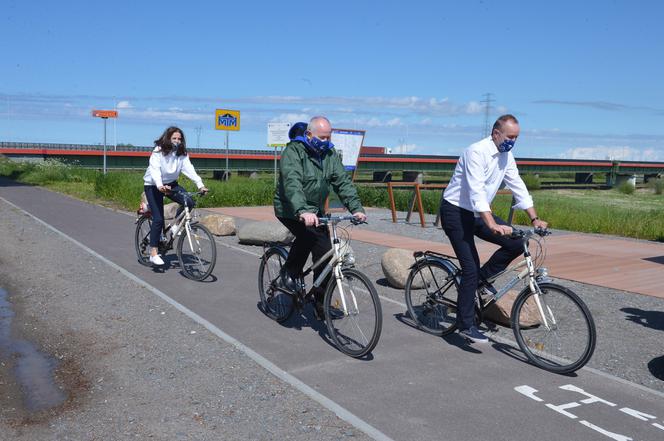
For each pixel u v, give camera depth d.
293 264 5.24
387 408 3.78
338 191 5.02
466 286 4.88
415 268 5.52
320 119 4.88
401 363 4.59
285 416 3.64
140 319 5.57
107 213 14.73
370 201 20.44
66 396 3.91
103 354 4.67
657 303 6.58
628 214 15.81
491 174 4.82
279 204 5.06
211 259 7.04
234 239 10.73
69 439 3.34
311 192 4.94
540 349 4.78
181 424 3.52
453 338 5.24
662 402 3.98
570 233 13.20
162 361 4.53
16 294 6.47
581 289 7.21
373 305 4.53
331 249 4.88
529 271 4.73
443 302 5.21
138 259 8.35
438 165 77.44
